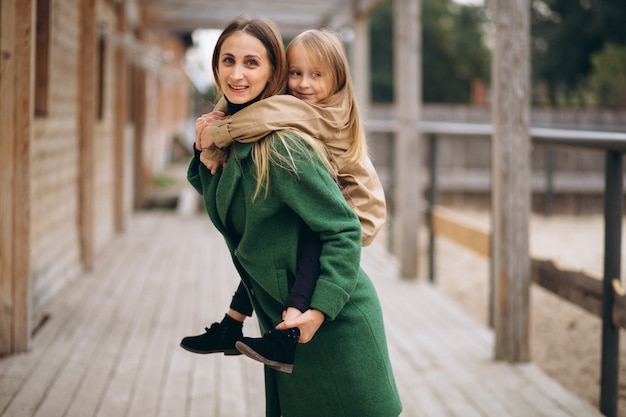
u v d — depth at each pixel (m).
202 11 10.23
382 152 13.37
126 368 3.88
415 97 6.47
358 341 2.00
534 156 12.56
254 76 1.92
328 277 1.84
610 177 3.31
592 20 18.44
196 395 3.52
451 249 9.05
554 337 5.08
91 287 5.84
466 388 3.72
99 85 7.49
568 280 3.75
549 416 3.35
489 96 26.12
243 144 1.90
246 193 1.90
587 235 9.51
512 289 4.08
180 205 11.44
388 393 2.05
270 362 1.79
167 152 19.67
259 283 1.96
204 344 2.14
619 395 3.88
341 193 1.93
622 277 6.09
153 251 7.66
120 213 8.81
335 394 2.01
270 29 1.94
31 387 3.53
